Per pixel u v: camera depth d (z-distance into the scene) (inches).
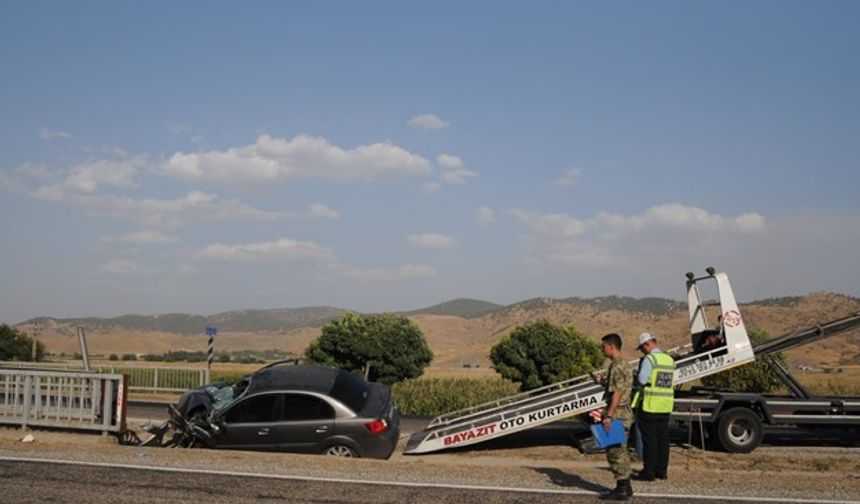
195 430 525.3
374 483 378.3
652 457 392.2
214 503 339.6
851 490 369.1
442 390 1208.8
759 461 547.2
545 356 1168.2
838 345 2802.7
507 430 597.0
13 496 348.5
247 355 4040.4
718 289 624.7
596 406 596.7
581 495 358.3
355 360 1269.7
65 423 546.3
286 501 343.9
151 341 4899.1
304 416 517.3
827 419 597.9
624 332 3435.0
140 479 382.6
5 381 559.8
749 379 981.2
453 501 345.4
